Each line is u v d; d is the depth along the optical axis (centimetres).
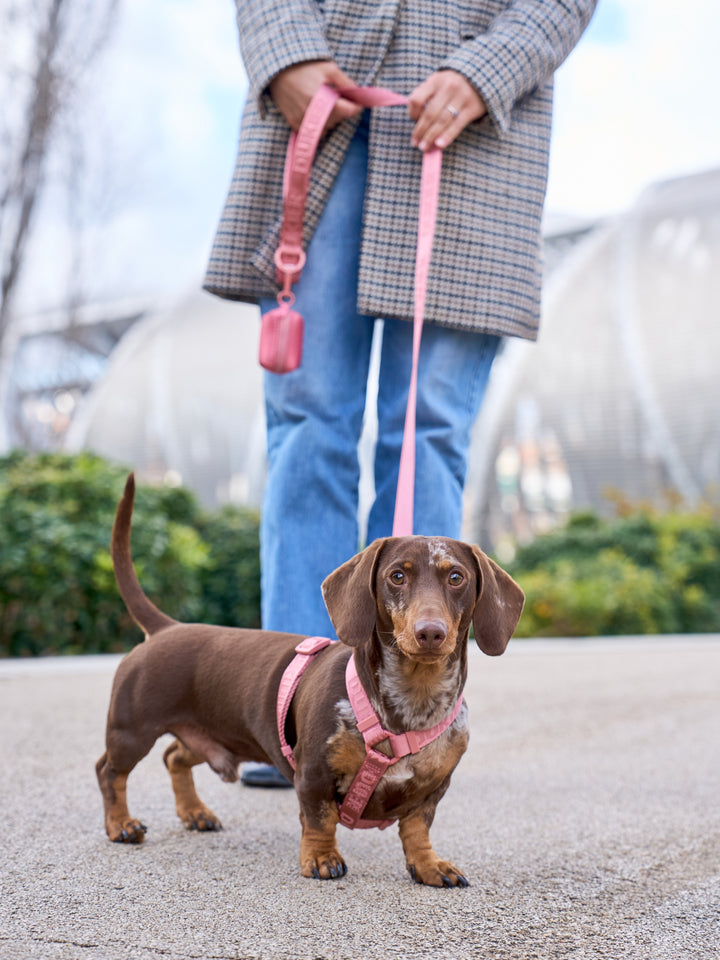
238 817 286
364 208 308
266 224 318
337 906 207
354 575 231
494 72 290
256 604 916
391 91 307
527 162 316
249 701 252
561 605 1020
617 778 338
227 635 271
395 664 224
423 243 294
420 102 289
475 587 235
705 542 1175
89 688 531
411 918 200
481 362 322
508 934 192
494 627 233
